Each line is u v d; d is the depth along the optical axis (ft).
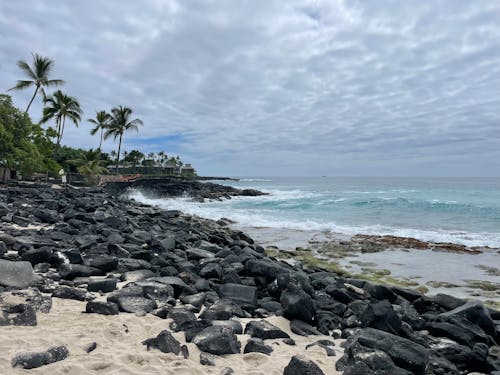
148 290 19.71
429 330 19.60
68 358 11.59
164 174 305.32
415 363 13.79
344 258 42.39
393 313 18.34
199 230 52.54
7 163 92.38
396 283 32.19
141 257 28.35
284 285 22.93
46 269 22.62
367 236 55.11
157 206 102.63
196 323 15.98
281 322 18.76
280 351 15.07
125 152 285.84
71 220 40.11
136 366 11.79
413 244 49.16
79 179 149.38
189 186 154.20
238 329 16.63
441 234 56.95
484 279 34.06
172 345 13.30
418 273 36.01
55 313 15.80
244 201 123.44
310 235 57.00
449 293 29.71
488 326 19.89
